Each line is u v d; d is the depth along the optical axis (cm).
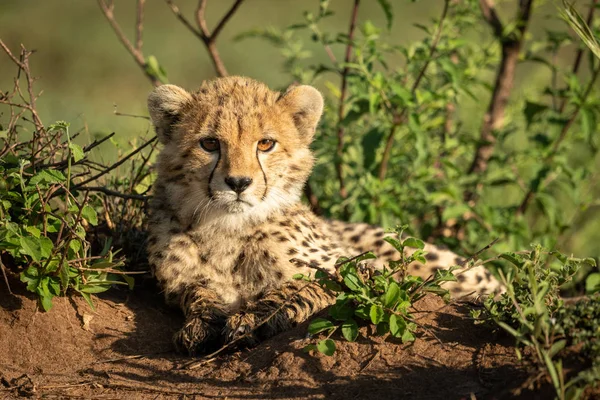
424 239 1262
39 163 909
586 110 1183
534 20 2488
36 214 851
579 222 1421
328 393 707
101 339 848
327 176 1309
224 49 2769
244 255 910
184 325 850
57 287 838
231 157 880
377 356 745
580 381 618
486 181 1266
